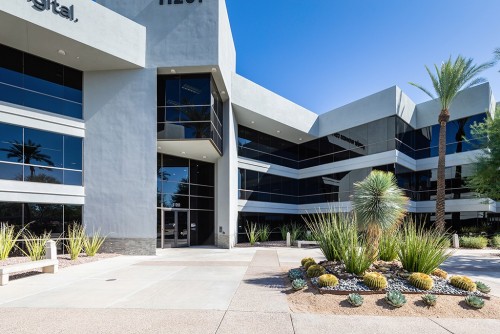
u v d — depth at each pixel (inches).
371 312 228.8
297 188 1045.2
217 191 783.1
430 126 877.8
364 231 357.1
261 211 906.7
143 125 606.9
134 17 628.7
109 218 589.6
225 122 753.6
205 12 623.8
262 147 940.0
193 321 210.2
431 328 202.7
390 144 791.7
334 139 941.8
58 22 504.4
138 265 448.8
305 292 270.7
